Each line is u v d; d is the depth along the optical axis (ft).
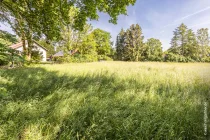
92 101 12.59
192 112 10.59
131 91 14.98
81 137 8.30
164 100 12.99
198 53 185.98
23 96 13.74
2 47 9.76
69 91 15.08
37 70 31.71
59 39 17.90
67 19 15.93
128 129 8.51
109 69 33.60
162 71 30.35
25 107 10.67
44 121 9.05
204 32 198.18
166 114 10.26
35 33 16.93
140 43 185.06
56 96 13.97
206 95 14.30
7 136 7.63
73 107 11.23
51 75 25.20
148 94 14.58
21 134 7.97
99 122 9.20
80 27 16.11
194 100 12.67
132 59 185.37
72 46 85.66
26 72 27.96
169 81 20.26
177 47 200.75
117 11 14.73
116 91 15.97
